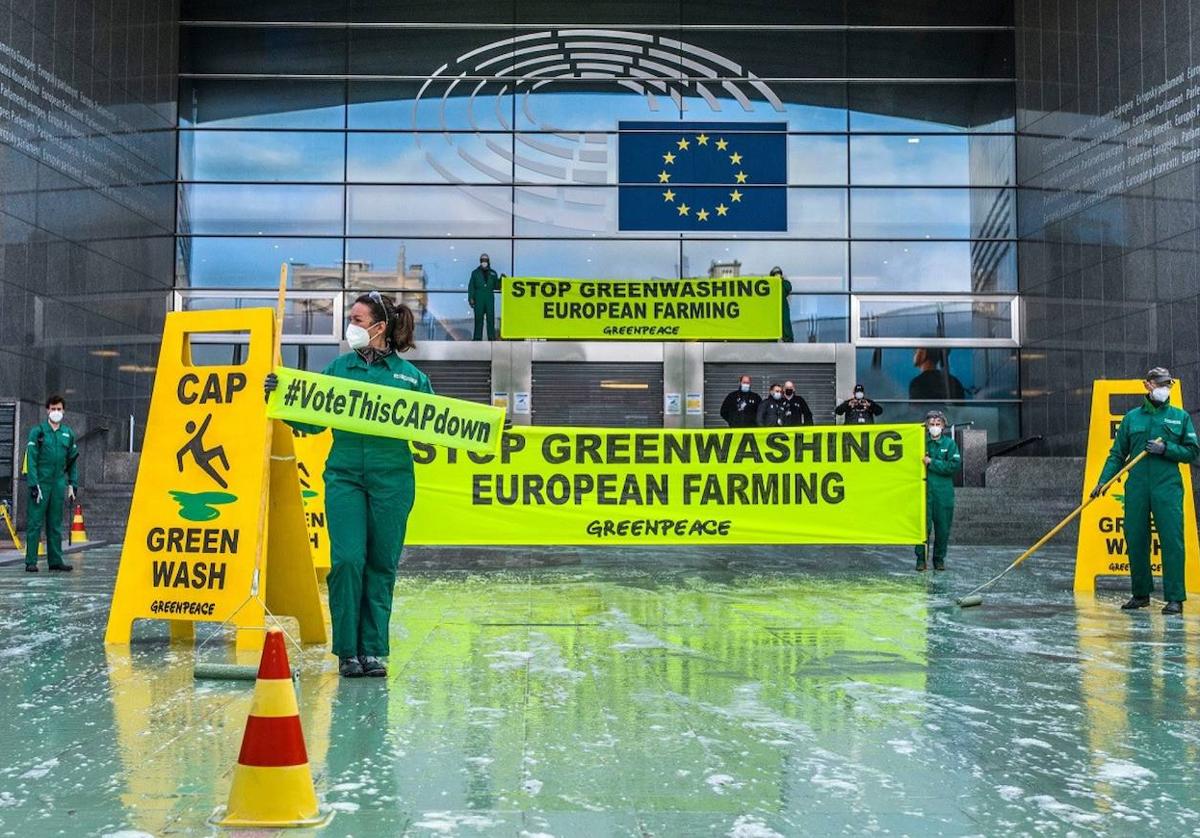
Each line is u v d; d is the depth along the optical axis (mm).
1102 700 4492
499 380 21875
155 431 5992
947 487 11062
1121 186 17844
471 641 6012
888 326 22312
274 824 2807
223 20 22469
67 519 15867
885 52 22797
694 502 10547
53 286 16781
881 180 22578
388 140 22406
